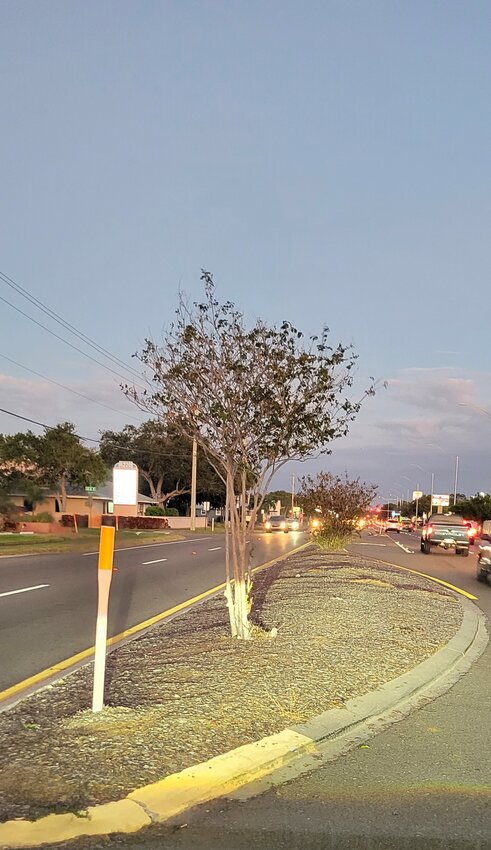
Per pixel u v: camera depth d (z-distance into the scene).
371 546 37.38
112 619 12.77
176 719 6.22
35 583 18.00
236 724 6.22
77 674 7.93
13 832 4.38
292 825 4.78
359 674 8.20
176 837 4.55
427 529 34.03
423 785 5.49
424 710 7.45
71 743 5.63
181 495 89.19
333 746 6.26
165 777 5.10
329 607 12.45
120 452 74.44
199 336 9.01
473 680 8.77
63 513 48.94
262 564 23.91
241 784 5.35
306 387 9.09
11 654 9.76
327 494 27.06
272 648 9.04
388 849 4.52
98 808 4.66
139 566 23.72
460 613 13.67
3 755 5.39
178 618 12.27
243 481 9.38
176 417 9.09
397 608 13.01
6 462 46.56
